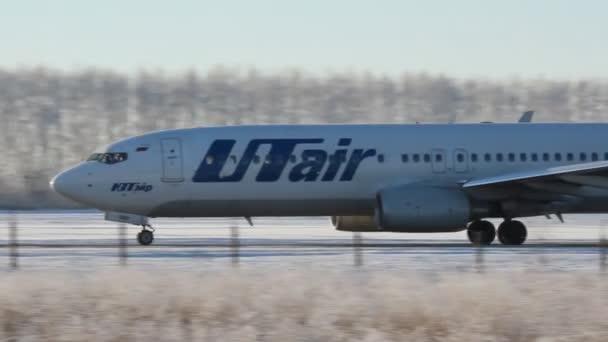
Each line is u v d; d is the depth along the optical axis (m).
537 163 161.62
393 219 153.25
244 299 90.62
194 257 134.38
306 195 156.38
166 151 154.88
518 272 108.75
